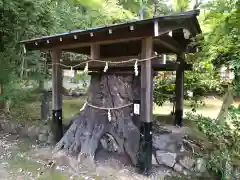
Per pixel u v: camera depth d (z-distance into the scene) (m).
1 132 4.90
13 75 6.00
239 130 3.07
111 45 4.08
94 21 7.40
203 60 3.81
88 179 2.85
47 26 5.98
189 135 3.99
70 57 7.43
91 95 3.80
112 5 7.39
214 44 3.25
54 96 3.99
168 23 2.62
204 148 3.35
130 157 3.22
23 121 5.27
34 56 6.69
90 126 3.60
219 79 4.31
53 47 3.67
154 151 3.27
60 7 7.03
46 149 3.85
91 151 3.31
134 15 7.74
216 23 3.25
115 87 3.59
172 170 3.05
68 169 3.14
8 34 5.66
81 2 7.24
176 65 3.54
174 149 3.37
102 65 3.29
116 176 2.90
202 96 5.28
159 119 5.25
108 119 3.55
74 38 3.16
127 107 3.53
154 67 3.12
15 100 6.15
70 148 3.57
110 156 3.37
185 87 5.05
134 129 3.35
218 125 3.23
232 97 3.49
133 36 2.67
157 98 5.55
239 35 2.87
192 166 2.91
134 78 3.57
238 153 2.86
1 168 3.16
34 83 7.28
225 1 2.89
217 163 2.70
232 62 2.90
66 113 6.18
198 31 3.53
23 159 3.47
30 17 5.38
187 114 4.72
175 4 6.75
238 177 2.53
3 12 5.18
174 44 3.66
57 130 4.05
